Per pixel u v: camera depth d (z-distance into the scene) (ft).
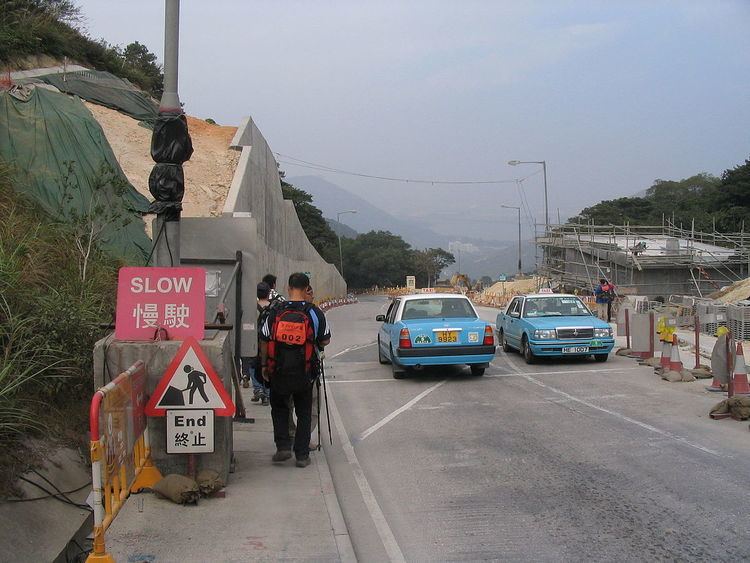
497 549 17.24
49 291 24.97
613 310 92.43
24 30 67.15
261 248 91.40
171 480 19.85
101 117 69.92
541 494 21.47
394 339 46.34
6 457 17.08
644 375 45.70
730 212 183.93
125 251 41.86
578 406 35.55
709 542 17.15
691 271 125.49
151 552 16.44
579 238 145.38
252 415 33.35
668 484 21.93
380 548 17.61
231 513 19.17
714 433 28.76
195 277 20.83
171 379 19.83
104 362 20.03
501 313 64.34
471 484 22.85
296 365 23.73
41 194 38.47
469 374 48.26
